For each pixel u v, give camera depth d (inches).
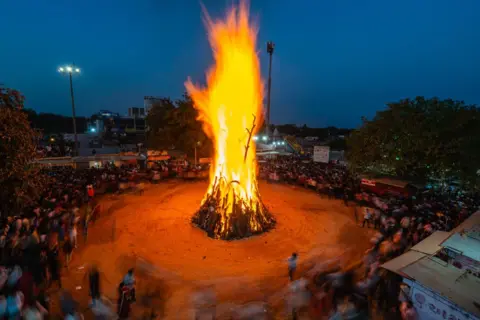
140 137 3166.8
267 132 1800.0
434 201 888.9
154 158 1588.3
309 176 1259.8
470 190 1001.5
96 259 572.1
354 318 387.2
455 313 346.9
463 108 998.4
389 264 425.7
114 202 966.4
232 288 484.4
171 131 1599.4
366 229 767.7
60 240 583.2
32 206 725.3
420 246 479.8
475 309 330.0
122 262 564.7
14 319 332.5
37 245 478.0
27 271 408.5
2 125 551.8
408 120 1031.0
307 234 730.8
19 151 577.6
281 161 1824.6
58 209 676.1
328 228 772.6
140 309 418.0
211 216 734.5
